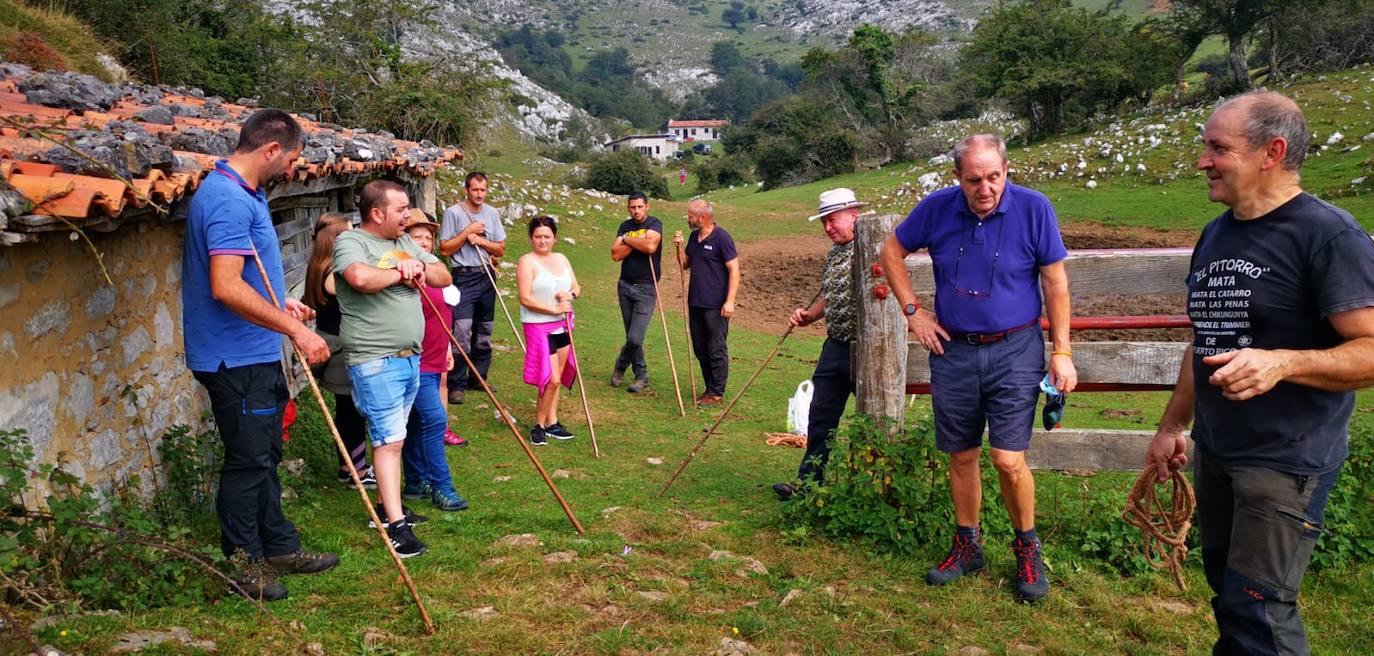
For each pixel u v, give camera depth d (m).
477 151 23.83
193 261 4.04
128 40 17.72
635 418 8.84
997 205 4.21
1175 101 44.81
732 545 5.15
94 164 3.69
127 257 4.86
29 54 12.52
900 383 5.36
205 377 4.14
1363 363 2.78
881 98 56.72
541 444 7.59
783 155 58.81
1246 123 2.99
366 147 9.10
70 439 4.20
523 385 9.84
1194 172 30.50
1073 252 5.27
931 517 5.11
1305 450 3.00
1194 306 3.30
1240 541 3.09
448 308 6.50
